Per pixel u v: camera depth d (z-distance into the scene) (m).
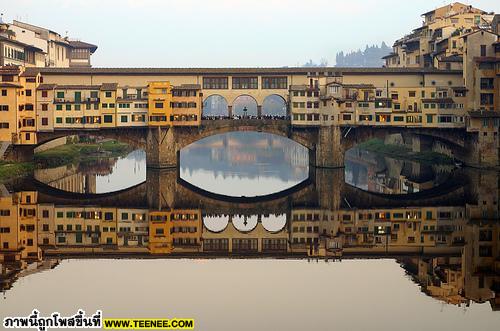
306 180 116.56
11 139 110.94
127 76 124.00
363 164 147.38
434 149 145.12
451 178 110.81
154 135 117.56
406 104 121.62
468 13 153.38
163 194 96.88
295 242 66.12
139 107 117.44
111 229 70.94
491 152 118.25
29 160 117.19
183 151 193.88
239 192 102.50
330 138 120.06
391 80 127.62
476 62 118.44
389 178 119.31
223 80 126.31
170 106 117.44
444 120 120.56
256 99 126.62
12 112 110.56
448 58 134.00
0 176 99.19
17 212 78.81
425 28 159.62
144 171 127.38
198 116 119.06
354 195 97.00
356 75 127.25
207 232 71.12
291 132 121.44
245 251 62.62
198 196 96.56
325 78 120.50
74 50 191.38
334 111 119.38
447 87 121.38
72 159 137.00
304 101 120.31
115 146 169.38
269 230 72.56
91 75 123.31
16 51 137.00
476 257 58.47
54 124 114.50
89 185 105.00
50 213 78.94
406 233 69.31
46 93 114.25
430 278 51.88
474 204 85.94
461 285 49.81
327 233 70.12
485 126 117.94
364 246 63.94
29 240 64.81
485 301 45.84
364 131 121.81
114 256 59.03
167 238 67.38
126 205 86.44
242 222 77.25
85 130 115.56
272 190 105.12
